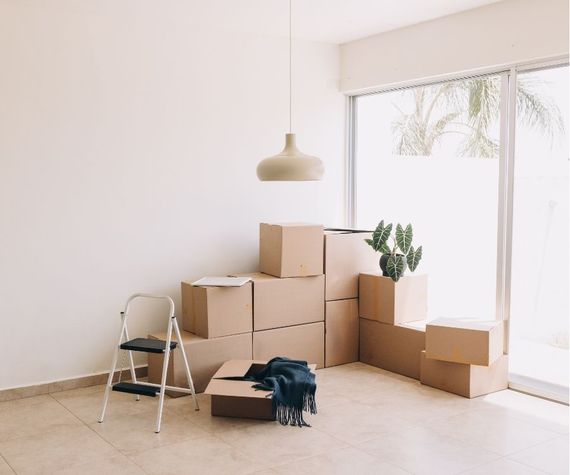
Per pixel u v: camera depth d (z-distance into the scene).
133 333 4.50
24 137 4.00
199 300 4.28
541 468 3.07
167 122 4.53
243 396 3.56
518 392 4.22
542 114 4.12
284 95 5.07
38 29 4.00
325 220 5.38
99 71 4.24
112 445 3.34
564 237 4.07
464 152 4.86
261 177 3.33
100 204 4.30
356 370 4.74
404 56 4.80
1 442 3.38
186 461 3.14
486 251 4.70
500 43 4.15
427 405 3.96
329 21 4.57
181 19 4.45
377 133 5.42
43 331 4.16
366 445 3.34
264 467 3.08
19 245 4.04
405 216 5.28
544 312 4.22
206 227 4.76
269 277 4.58
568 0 3.77
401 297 4.67
